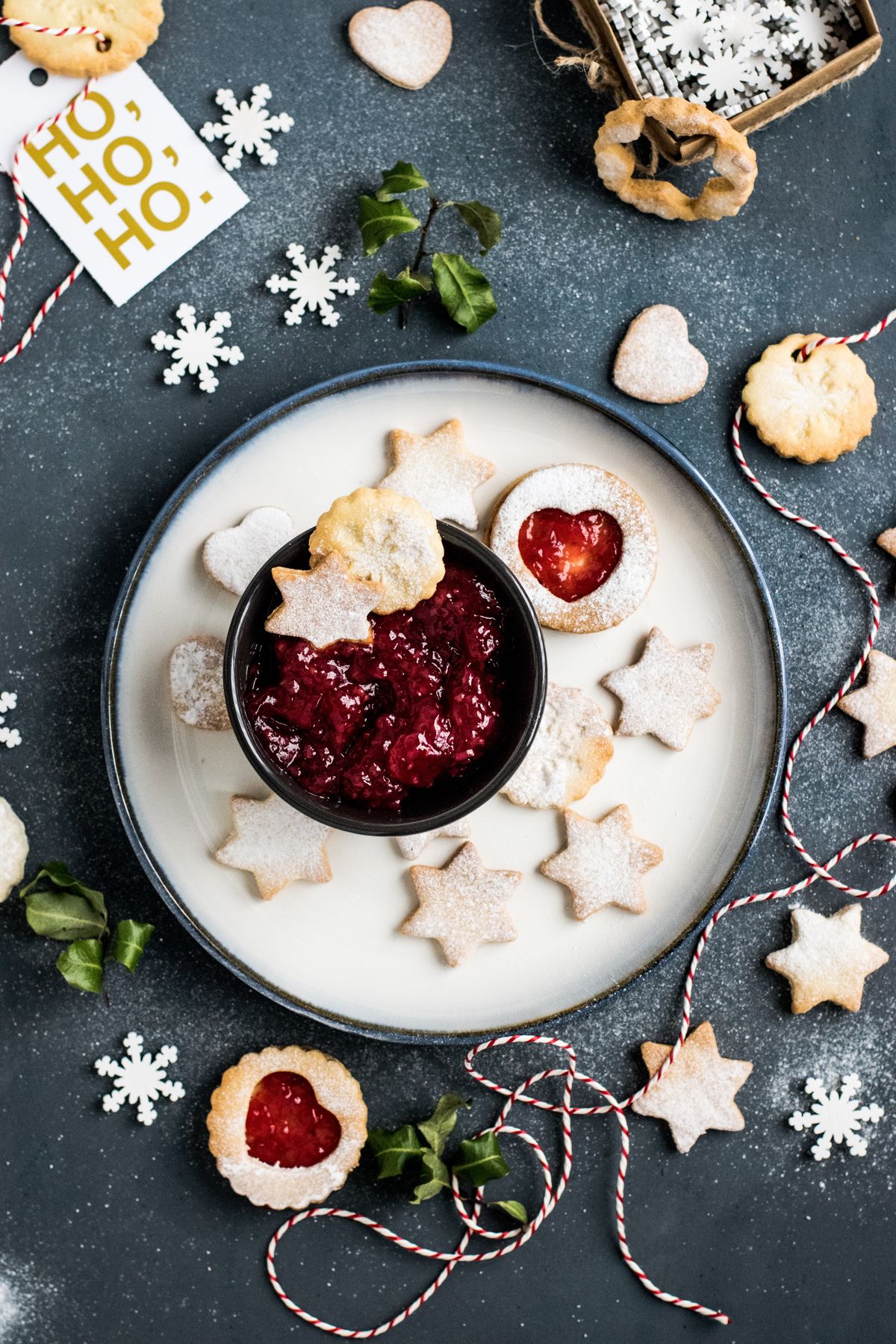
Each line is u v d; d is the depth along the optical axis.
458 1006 0.81
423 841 0.80
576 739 0.80
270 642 0.76
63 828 0.81
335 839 0.80
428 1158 0.80
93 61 0.79
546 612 0.79
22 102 0.80
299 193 0.81
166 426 0.81
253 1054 0.81
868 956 0.82
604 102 0.82
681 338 0.81
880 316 0.83
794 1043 0.83
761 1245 0.83
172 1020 0.82
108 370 0.81
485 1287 0.83
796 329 0.83
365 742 0.75
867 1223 0.83
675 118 0.77
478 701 0.75
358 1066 0.82
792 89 0.78
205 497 0.79
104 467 0.81
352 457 0.80
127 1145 0.82
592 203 0.82
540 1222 0.81
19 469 0.81
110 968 0.81
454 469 0.79
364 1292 0.82
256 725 0.75
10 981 0.81
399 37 0.81
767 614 0.80
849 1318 0.83
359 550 0.74
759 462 0.83
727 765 0.81
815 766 0.83
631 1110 0.83
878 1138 0.83
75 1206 0.81
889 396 0.83
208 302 0.81
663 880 0.81
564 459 0.80
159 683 0.79
